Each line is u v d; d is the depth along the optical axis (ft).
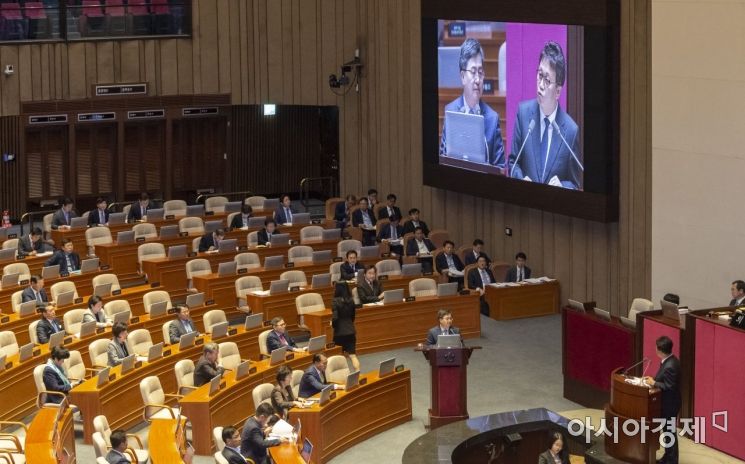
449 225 94.58
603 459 54.44
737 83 66.64
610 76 75.10
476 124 87.15
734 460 56.90
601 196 76.23
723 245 68.33
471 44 86.69
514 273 84.33
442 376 63.31
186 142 109.81
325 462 60.29
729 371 57.11
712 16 67.77
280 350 66.23
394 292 77.66
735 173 67.26
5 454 54.19
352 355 67.00
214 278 82.02
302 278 82.48
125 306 74.54
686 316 58.90
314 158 118.52
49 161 104.99
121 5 102.17
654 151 72.18
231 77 105.09
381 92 101.71
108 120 103.04
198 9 103.86
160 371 66.03
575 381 67.41
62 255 82.64
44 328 68.69
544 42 79.51
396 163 100.63
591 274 80.28
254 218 94.68
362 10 103.09
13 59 99.40
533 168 81.66
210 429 60.39
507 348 77.51
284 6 104.94
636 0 73.72
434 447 57.41
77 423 62.59
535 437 59.98
